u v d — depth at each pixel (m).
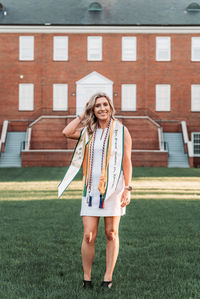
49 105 35.16
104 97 4.71
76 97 35.25
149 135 31.38
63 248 6.48
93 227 4.57
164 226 8.28
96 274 5.13
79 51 35.25
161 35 35.34
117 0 37.78
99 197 4.54
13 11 36.16
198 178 20.31
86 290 4.51
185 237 7.25
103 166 4.55
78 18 35.62
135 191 14.74
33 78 35.16
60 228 8.14
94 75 35.25
